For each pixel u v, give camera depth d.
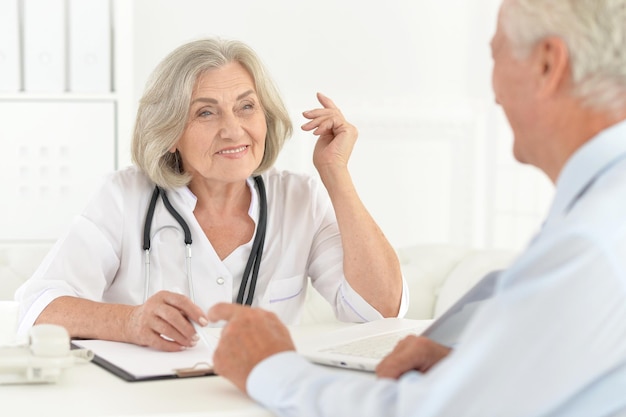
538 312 0.97
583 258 0.97
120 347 1.62
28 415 1.20
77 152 3.46
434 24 4.50
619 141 1.05
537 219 4.70
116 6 3.41
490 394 0.98
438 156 4.59
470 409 0.98
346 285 2.09
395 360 1.27
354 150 4.49
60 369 1.39
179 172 2.11
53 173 3.45
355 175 4.51
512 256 2.74
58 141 3.44
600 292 0.96
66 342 1.38
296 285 2.16
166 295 1.63
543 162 1.17
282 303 2.14
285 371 1.17
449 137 4.59
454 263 2.80
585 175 1.06
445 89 4.54
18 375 1.36
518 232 4.67
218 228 2.13
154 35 4.16
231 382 1.26
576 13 1.07
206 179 2.11
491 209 4.64
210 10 4.22
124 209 2.09
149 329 1.60
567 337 0.96
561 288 0.96
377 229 2.12
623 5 1.06
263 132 2.07
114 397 1.29
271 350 1.21
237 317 1.25
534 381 0.97
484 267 2.70
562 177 1.08
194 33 4.21
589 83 1.08
